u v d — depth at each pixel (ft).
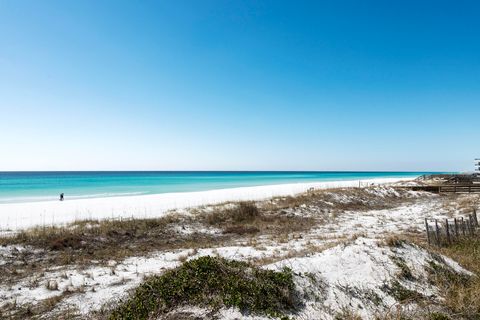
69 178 404.36
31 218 79.20
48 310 25.62
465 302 25.76
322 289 26.27
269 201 94.68
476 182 181.88
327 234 59.16
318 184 229.45
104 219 67.97
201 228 64.80
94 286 30.89
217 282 24.72
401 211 92.17
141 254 46.42
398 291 27.35
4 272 37.27
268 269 28.60
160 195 144.46
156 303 23.17
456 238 47.55
